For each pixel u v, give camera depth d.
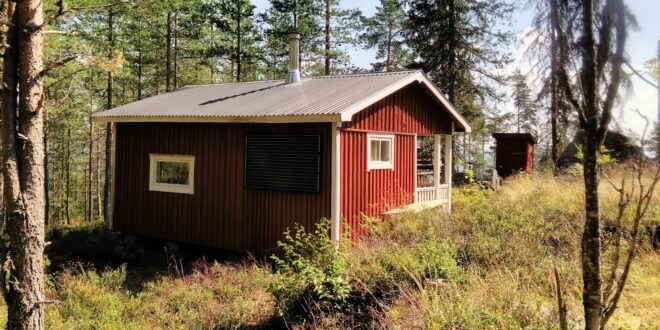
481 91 18.81
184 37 24.94
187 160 10.52
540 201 9.88
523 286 4.98
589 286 1.94
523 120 30.86
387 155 10.25
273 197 9.23
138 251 10.82
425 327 4.38
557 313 4.14
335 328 5.23
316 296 5.86
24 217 4.47
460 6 18.02
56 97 18.03
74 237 11.32
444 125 12.42
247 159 9.52
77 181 35.53
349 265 6.45
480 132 21.88
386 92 9.25
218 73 33.62
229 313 6.39
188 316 6.44
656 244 7.02
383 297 5.60
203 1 23.08
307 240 7.26
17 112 4.58
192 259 10.45
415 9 18.94
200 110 10.02
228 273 8.20
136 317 6.49
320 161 8.63
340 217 8.56
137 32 22.16
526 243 6.85
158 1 16.02
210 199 10.12
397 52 28.17
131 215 11.54
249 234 9.53
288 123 8.99
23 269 4.46
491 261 6.20
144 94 30.09
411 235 8.12
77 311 6.42
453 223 8.69
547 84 1.90
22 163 4.51
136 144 11.48
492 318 4.07
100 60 5.56
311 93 9.98
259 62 26.48
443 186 12.29
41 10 4.66
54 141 29.36
